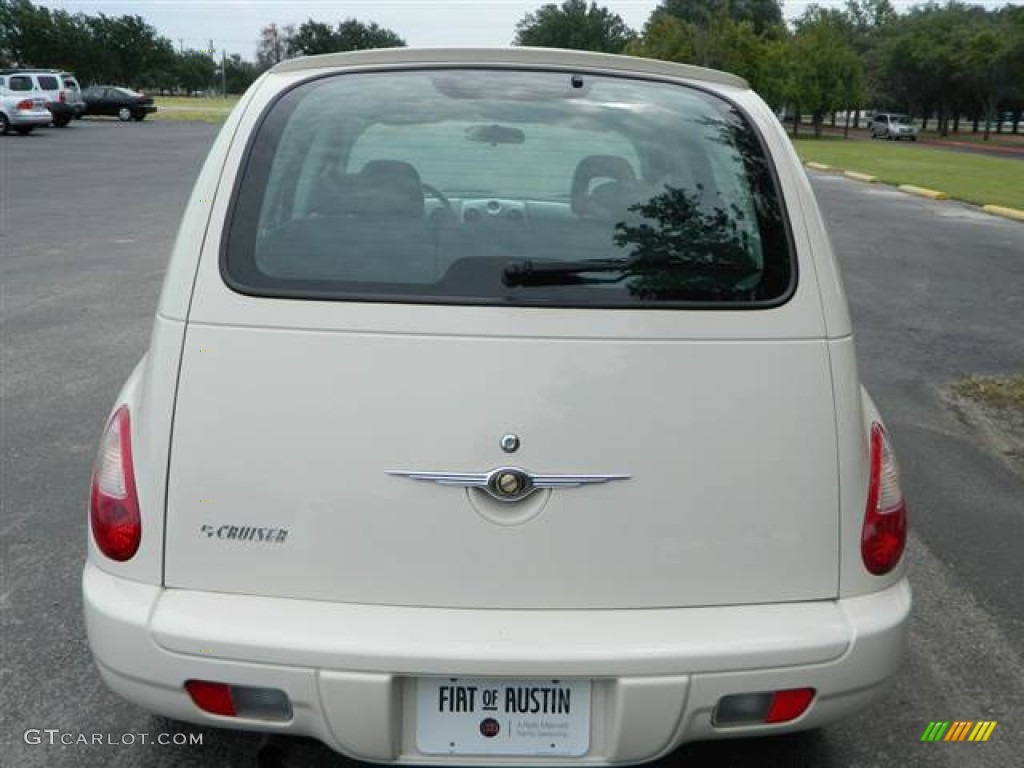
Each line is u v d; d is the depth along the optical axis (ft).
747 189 7.84
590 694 6.95
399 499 6.90
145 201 52.65
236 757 9.14
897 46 264.52
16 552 13.01
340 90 8.52
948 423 19.60
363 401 6.91
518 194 7.91
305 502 6.94
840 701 7.22
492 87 8.73
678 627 6.97
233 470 6.97
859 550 7.31
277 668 6.80
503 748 6.99
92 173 67.00
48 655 10.70
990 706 10.29
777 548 7.15
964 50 246.47
